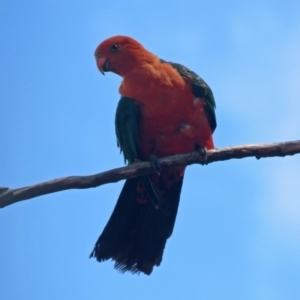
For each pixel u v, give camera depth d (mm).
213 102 15453
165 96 14602
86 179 12172
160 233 15555
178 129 14750
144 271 15211
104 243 15016
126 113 14906
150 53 15672
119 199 15398
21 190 11766
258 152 12781
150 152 15094
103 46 15859
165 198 15828
